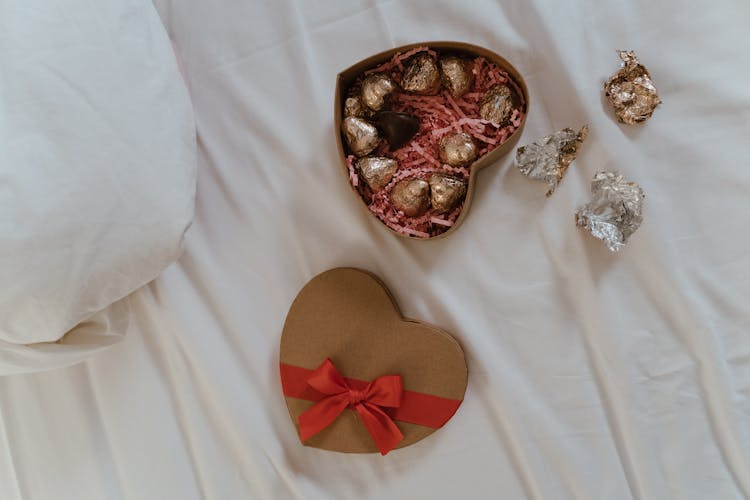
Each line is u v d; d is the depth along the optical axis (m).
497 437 0.69
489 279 0.68
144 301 0.70
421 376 0.67
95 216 0.57
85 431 0.71
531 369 0.68
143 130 0.59
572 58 0.66
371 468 0.70
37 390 0.72
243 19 0.70
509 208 0.68
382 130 0.65
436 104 0.66
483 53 0.64
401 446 0.68
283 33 0.69
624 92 0.66
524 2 0.67
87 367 0.71
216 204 0.70
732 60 0.66
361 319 0.67
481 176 0.68
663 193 0.67
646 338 0.67
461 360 0.66
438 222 0.65
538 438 0.68
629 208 0.64
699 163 0.67
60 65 0.56
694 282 0.67
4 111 0.55
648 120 0.67
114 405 0.71
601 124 0.67
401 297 0.69
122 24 0.59
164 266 0.64
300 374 0.68
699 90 0.66
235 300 0.70
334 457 0.70
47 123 0.56
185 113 0.63
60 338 0.62
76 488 0.72
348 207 0.69
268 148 0.70
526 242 0.68
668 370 0.67
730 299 0.66
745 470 0.66
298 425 0.68
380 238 0.69
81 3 0.57
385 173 0.65
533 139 0.68
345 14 0.69
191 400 0.71
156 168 0.60
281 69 0.69
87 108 0.56
